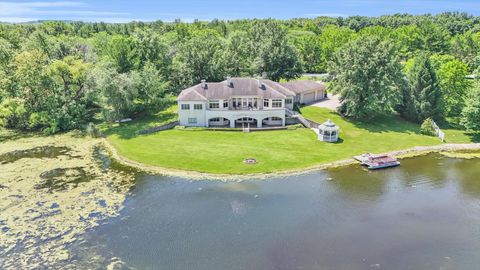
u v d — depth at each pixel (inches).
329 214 1536.7
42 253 1255.5
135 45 3673.7
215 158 2143.2
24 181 1841.8
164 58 3754.9
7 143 2461.9
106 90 2736.2
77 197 1673.2
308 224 1455.5
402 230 1423.5
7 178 1875.0
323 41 5723.4
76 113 2839.6
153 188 1774.1
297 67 3789.4
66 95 2876.5
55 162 2108.8
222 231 1397.6
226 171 1967.3
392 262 1225.4
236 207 1589.6
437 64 3353.8
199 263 1203.9
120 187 1784.0
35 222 1455.5
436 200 1678.2
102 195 1696.6
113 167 2032.5
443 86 3070.9
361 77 2758.4
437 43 5310.0
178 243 1316.4
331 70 2974.9
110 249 1279.5
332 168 2041.1
